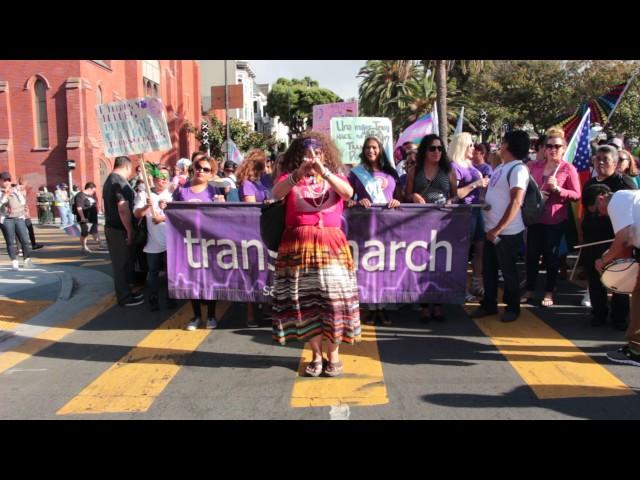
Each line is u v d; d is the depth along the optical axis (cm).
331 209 422
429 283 564
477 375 439
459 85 3706
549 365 459
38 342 555
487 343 519
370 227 555
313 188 416
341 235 430
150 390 423
